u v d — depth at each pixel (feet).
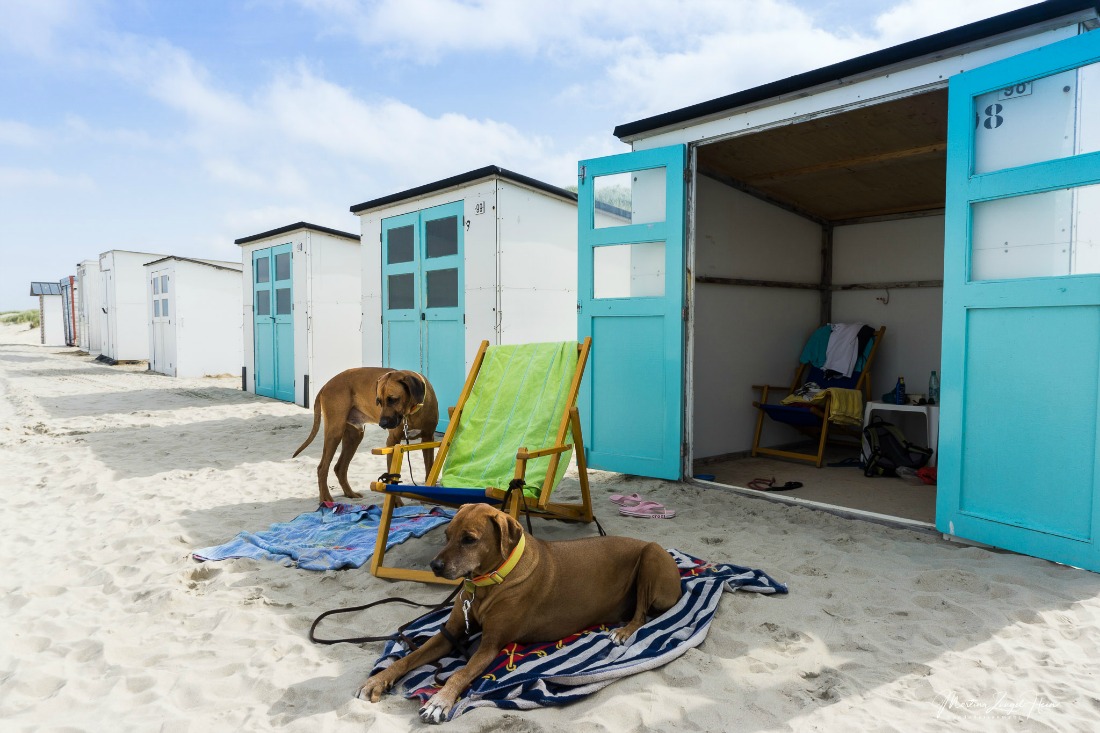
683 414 19.49
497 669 8.59
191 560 13.21
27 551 14.11
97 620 10.69
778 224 25.91
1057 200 12.61
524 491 12.94
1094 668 8.87
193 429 29.78
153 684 8.66
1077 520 12.18
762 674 8.77
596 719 7.73
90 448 25.18
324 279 37.65
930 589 11.59
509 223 25.48
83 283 93.50
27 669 9.09
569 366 14.76
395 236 30.66
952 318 13.97
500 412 14.87
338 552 13.51
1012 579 11.77
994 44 13.69
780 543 14.15
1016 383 12.99
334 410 17.44
